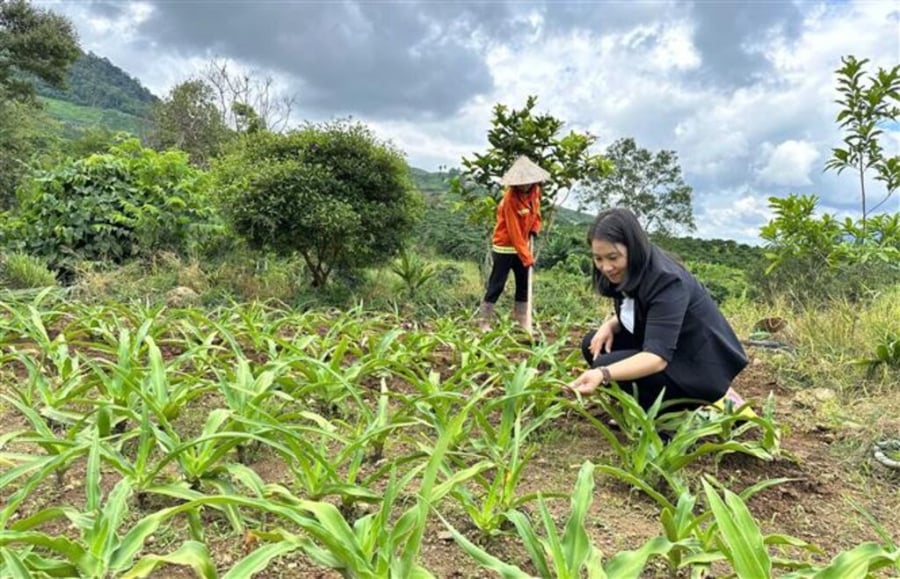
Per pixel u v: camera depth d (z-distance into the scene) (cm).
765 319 558
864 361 385
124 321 445
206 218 908
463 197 905
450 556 179
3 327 336
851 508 232
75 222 847
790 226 623
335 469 187
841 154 586
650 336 259
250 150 800
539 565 140
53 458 169
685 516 169
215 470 189
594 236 268
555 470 250
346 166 774
